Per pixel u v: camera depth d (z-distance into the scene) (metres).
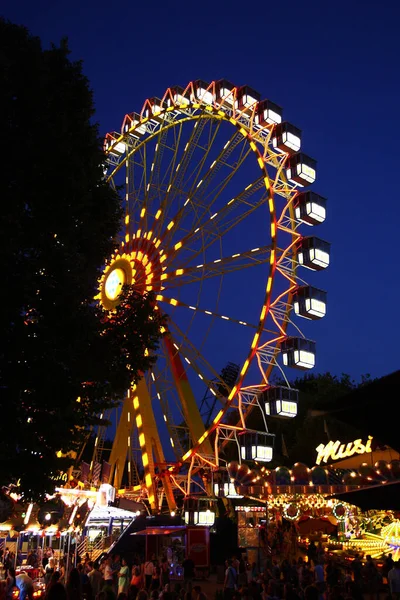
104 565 23.23
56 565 27.16
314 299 36.97
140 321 16.33
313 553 30.31
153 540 34.66
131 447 42.75
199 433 40.25
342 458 36.75
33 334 13.98
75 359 14.45
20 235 13.43
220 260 38.22
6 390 13.18
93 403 15.64
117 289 42.81
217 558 39.62
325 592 19.70
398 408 6.95
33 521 22.28
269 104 39.91
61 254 14.37
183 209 40.94
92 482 28.59
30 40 16.16
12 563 24.55
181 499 46.62
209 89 42.41
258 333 36.50
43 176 14.62
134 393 41.97
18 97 15.29
